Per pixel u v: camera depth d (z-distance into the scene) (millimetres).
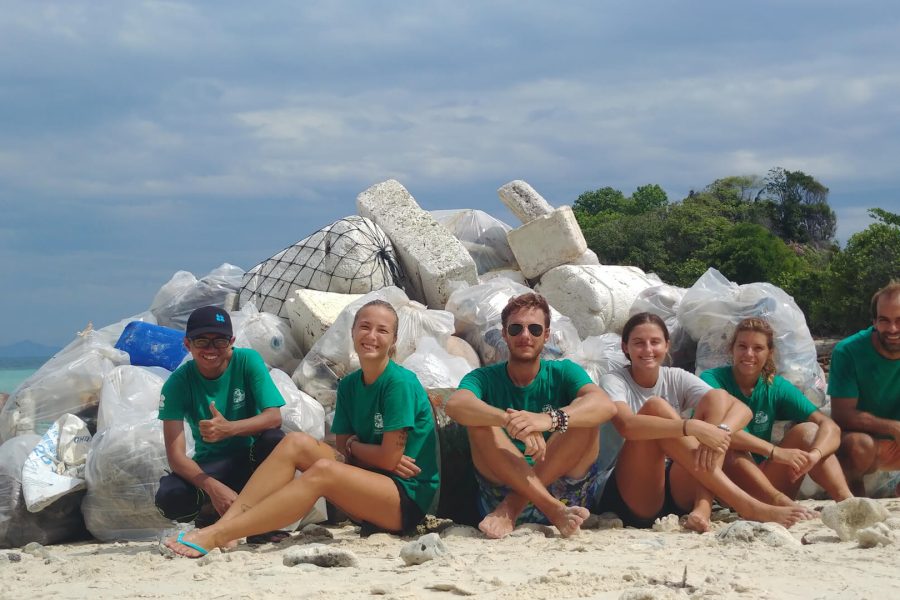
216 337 5355
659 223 46094
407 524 5301
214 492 5152
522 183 10617
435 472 5461
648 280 9484
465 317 7992
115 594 3930
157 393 6570
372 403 5371
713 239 44000
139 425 6078
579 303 8875
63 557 5188
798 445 5926
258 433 5461
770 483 5629
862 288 30141
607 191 63625
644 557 4344
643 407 5438
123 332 7699
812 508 5836
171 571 4426
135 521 5945
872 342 6309
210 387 5469
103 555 5152
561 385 5465
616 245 45188
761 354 5934
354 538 5195
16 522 5918
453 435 6031
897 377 6277
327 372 7250
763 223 55719
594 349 7566
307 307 7883
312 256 8922
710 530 5180
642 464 5387
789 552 4328
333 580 4047
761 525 4746
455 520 5910
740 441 5637
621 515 5586
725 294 7785
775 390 6086
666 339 5848
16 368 95875
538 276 9609
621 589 3654
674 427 5203
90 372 7117
